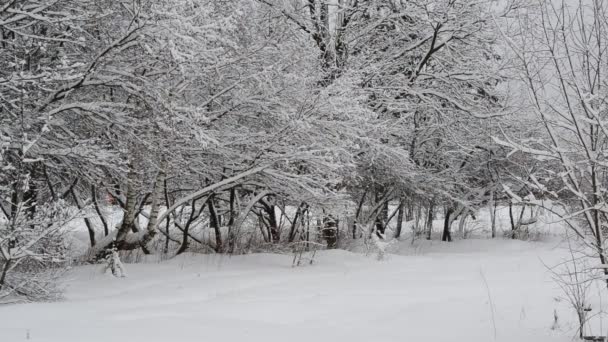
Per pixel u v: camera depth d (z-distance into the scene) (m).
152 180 11.61
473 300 6.64
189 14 8.64
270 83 9.98
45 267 8.52
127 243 11.06
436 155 18.72
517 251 15.49
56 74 7.73
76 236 17.70
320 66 12.42
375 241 12.78
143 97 9.16
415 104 16.06
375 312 6.25
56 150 8.91
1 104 8.07
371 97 15.80
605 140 4.68
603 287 7.31
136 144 9.83
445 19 14.95
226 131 10.86
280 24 10.93
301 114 10.47
